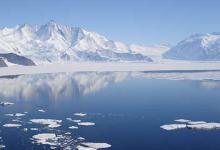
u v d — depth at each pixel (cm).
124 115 16212
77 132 13438
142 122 14950
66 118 15588
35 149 11544
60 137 12788
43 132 13362
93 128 14012
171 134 13262
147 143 12288
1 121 14962
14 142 12200
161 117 15812
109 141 12462
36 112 16788
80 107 18025
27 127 14012
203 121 15038
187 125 14262
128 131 13638
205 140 12556
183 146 11994
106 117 15825
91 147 11806
